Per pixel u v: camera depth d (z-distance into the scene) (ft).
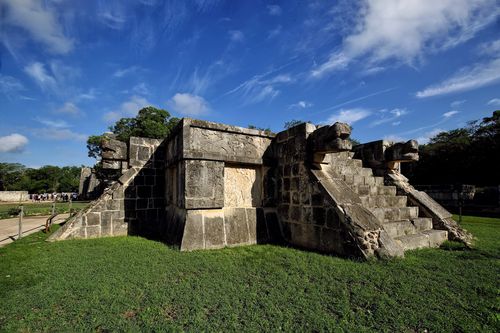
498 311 8.79
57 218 39.45
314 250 16.79
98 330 7.79
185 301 9.41
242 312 8.66
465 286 10.70
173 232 19.52
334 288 10.44
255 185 20.86
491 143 68.54
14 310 8.76
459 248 17.47
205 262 13.97
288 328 7.73
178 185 19.85
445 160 77.36
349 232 14.73
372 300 9.47
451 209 52.60
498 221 32.35
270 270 12.62
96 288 10.54
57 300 9.55
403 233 18.47
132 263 13.80
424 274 11.94
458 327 7.88
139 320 8.20
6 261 14.08
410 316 8.37
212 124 18.99
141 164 25.29
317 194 17.16
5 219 38.91
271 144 21.75
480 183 73.00
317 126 19.30
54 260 14.35
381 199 20.45
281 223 20.57
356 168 22.11
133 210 24.34
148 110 88.07
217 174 18.89
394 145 24.09
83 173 117.91
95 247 17.54
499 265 13.52
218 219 18.63
